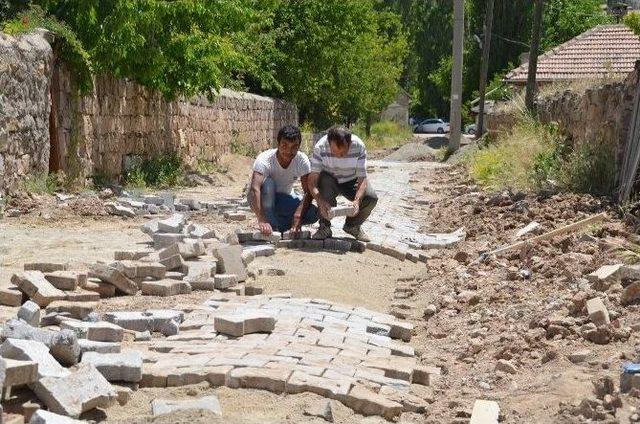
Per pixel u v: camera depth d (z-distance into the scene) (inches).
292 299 317.1
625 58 1272.1
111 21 719.1
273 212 434.6
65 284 299.7
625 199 481.1
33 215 542.9
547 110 834.2
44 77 642.8
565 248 401.1
